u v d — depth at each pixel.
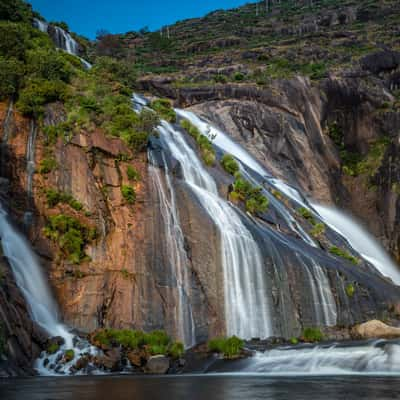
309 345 35.09
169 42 127.06
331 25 132.38
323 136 83.19
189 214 43.59
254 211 50.88
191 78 91.50
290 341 39.12
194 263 41.38
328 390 21.70
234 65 96.38
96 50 119.69
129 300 37.53
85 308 36.69
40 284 36.94
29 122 43.91
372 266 59.09
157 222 41.28
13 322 30.94
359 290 47.62
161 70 100.56
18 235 38.38
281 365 31.92
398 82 97.12
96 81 55.50
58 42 75.50
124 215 41.00
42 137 43.69
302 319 43.06
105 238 40.12
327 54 102.19
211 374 30.25
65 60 57.50
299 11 153.00
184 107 81.69
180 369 32.16
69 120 44.16
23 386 23.53
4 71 45.16
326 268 46.88
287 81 83.50
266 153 77.06
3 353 29.22
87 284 37.66
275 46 109.81
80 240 39.03
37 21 72.12
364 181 82.94
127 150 43.91
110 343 33.09
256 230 46.59
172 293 39.09
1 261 34.28
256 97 81.94
